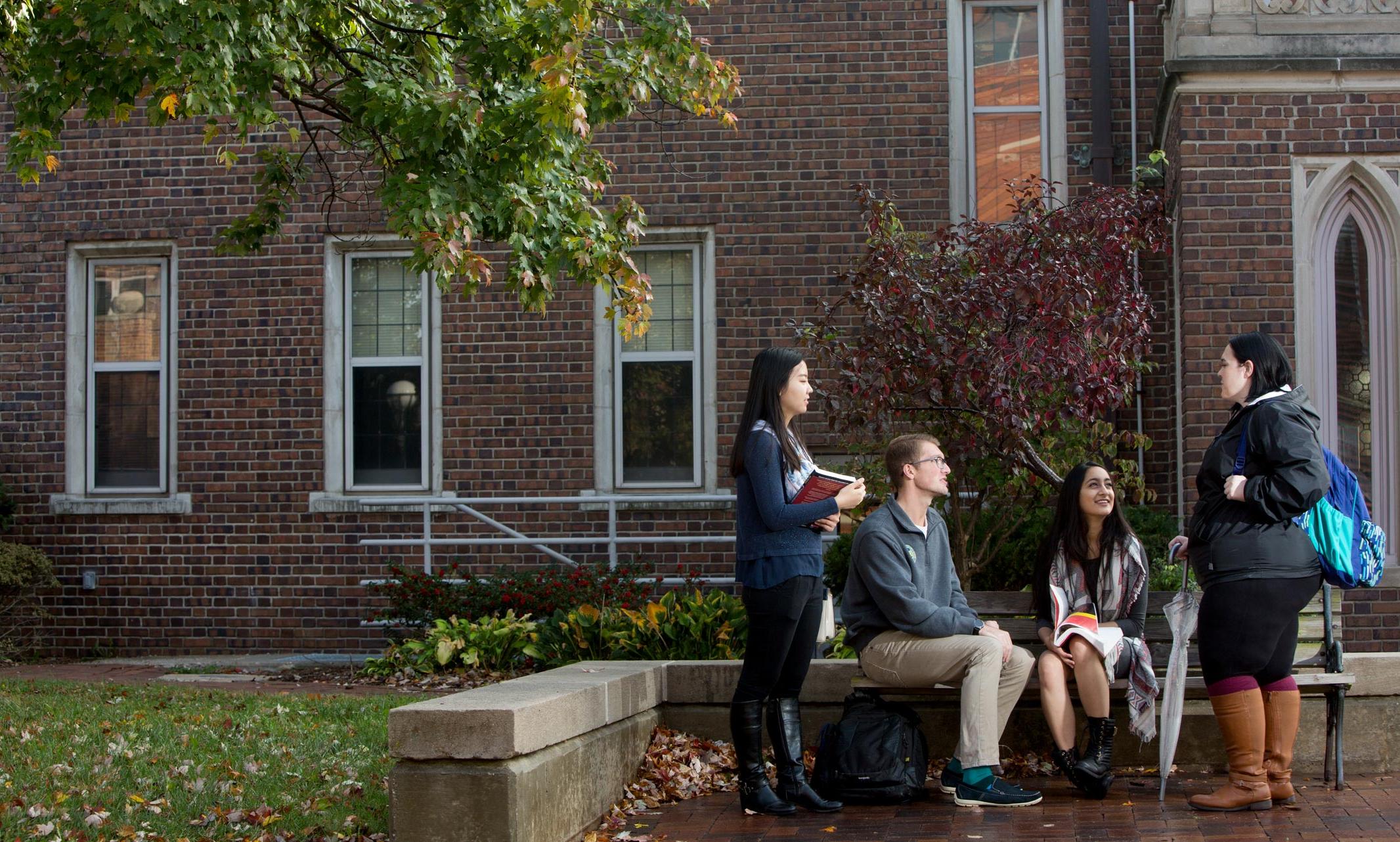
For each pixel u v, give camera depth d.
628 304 7.73
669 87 7.91
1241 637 5.02
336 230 11.36
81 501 11.45
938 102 10.95
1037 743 6.12
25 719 7.36
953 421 7.53
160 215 11.52
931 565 5.67
